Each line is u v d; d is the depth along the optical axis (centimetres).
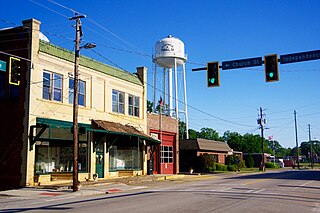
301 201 1638
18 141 2439
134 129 3422
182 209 1357
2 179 2461
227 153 6525
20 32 2539
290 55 1942
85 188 2411
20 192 2170
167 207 1415
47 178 2553
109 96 3275
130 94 3594
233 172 5344
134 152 3597
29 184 2392
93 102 3053
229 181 3114
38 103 2506
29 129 2416
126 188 2477
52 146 2628
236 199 1686
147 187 2575
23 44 2516
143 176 3478
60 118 2686
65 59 2773
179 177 3834
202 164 5334
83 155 2908
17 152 2434
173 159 4428
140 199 1727
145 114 3819
